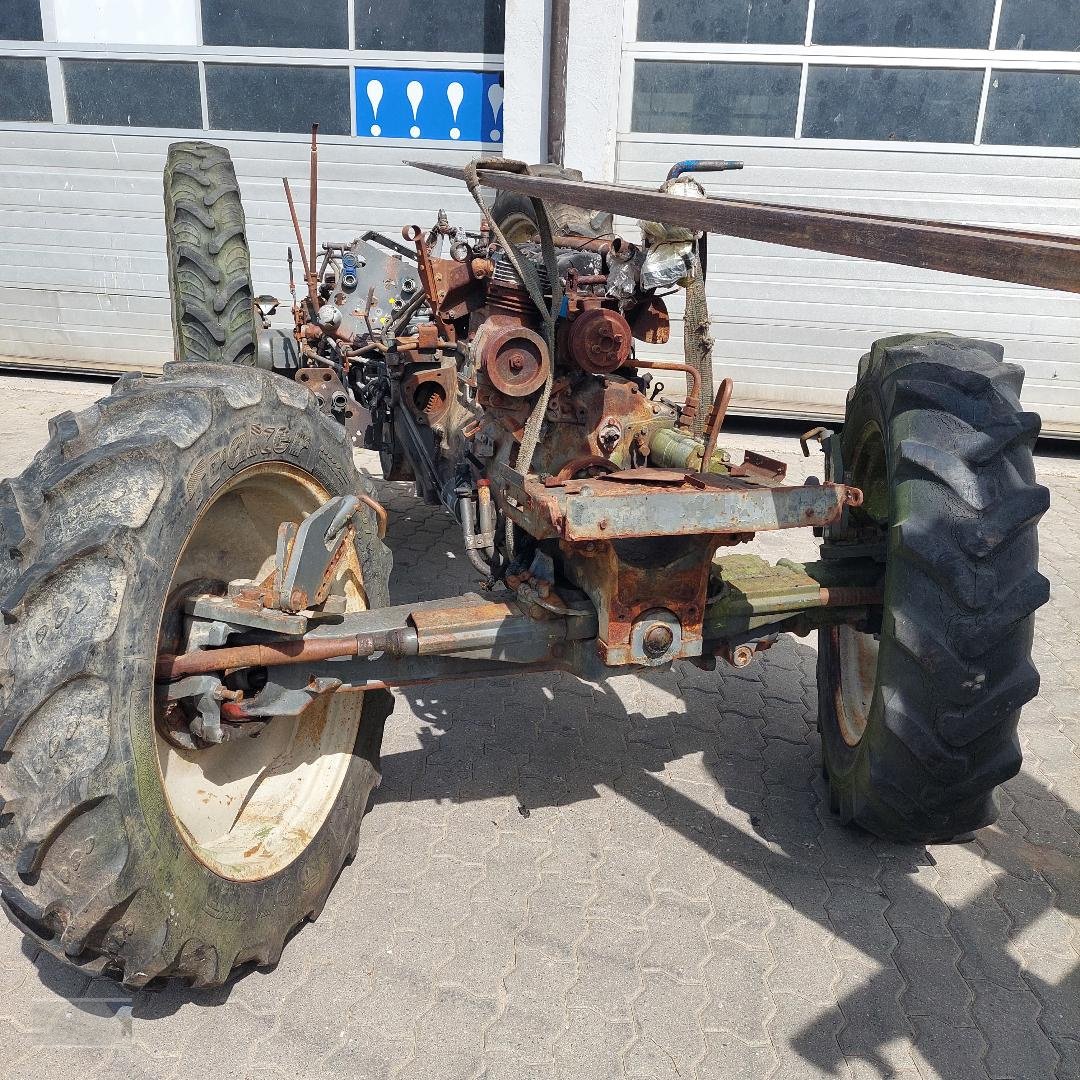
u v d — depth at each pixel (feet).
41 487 5.79
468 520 8.74
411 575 15.02
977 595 7.04
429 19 23.48
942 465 7.14
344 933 7.77
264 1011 7.01
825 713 9.70
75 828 5.44
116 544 5.57
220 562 7.75
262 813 7.70
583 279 8.22
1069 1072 6.77
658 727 11.15
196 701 6.62
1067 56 20.92
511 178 7.62
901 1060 6.81
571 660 7.83
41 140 25.49
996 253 3.79
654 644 7.14
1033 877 8.84
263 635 6.90
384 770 10.05
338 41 23.95
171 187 13.58
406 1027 6.90
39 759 5.34
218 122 24.90
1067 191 21.76
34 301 26.84
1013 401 7.41
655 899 8.29
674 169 8.54
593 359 7.73
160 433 6.02
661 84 22.52
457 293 8.58
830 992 7.38
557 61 22.03
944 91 21.63
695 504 6.32
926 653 7.21
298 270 25.72
